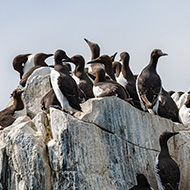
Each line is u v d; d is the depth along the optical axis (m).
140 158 17.81
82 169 16.38
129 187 17.22
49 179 16.25
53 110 16.88
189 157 18.75
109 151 17.20
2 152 16.75
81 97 19.61
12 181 16.55
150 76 19.41
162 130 18.73
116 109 17.73
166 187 17.28
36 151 16.36
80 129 16.73
